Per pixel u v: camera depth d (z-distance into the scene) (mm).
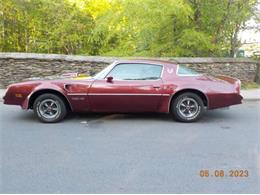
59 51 14266
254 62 11781
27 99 6477
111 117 7023
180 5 10328
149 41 11930
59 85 6449
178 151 4820
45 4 14336
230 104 6617
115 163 4312
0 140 5344
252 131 5988
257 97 9586
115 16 11156
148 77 6566
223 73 11266
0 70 10711
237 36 12984
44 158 4496
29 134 5707
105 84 6453
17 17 14016
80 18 14703
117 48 12953
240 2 11680
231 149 4930
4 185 3646
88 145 5090
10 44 14039
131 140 5367
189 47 11766
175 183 3707
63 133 5781
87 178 3834
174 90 6480
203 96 6602
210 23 11953
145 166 4215
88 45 14328
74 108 6543
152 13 10508
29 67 10742
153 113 7391
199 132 5891
